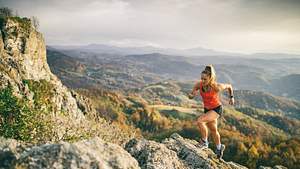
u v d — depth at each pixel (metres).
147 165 9.82
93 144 7.82
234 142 138.00
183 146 12.02
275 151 135.62
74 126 15.09
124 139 24.88
